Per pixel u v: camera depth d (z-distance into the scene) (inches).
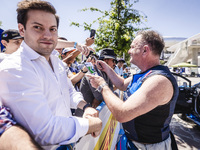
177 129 139.6
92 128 30.3
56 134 24.7
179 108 147.3
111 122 80.4
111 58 83.4
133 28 218.2
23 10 29.5
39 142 24.2
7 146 18.5
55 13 32.5
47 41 30.8
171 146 47.8
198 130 136.7
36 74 27.7
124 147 46.6
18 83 23.7
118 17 207.6
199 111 131.9
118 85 63.7
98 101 75.2
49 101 31.1
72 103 45.5
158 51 44.1
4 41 66.4
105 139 63.8
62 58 95.9
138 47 45.9
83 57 72.0
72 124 27.0
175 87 37.7
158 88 34.8
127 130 47.3
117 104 37.8
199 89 136.6
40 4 29.3
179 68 761.6
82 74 72.1
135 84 44.4
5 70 23.8
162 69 39.4
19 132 19.9
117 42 204.1
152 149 42.0
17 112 23.4
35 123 23.5
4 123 20.1
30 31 29.8
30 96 23.7
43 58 31.5
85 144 37.7
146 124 41.3
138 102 34.6
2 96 23.8
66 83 41.8
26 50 30.1
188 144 112.7
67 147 25.4
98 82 44.8
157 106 38.4
